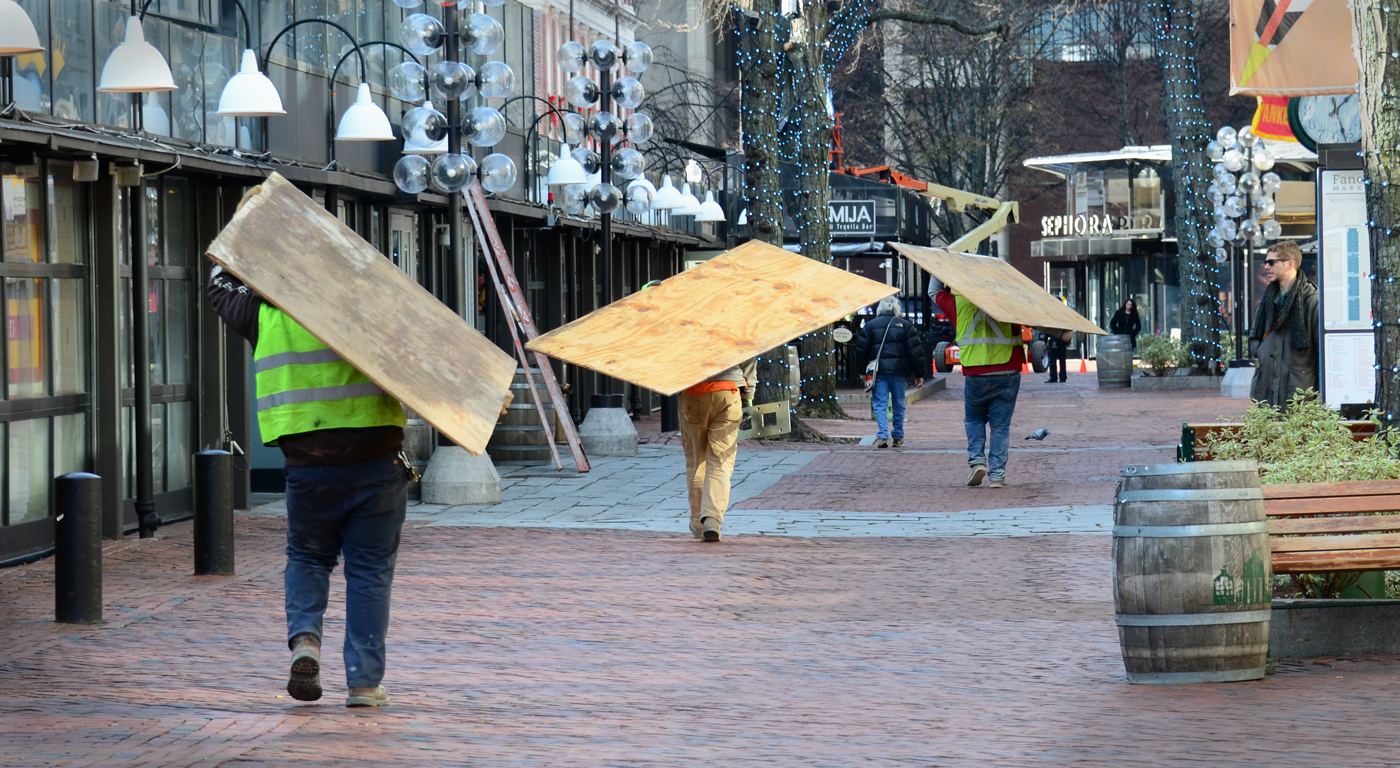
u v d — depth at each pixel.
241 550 40.19
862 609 32.31
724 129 164.25
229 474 36.34
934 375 140.38
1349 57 58.06
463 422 21.11
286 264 21.52
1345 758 18.42
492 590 34.44
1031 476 59.91
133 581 35.41
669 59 160.62
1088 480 57.38
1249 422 31.80
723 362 41.47
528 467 63.38
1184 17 131.88
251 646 28.03
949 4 191.88
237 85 41.88
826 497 54.06
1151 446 75.38
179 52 46.06
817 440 80.00
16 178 39.25
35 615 31.25
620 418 70.12
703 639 29.06
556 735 20.80
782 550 40.81
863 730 21.11
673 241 106.56
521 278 84.12
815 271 44.34
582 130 69.75
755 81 85.38
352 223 59.66
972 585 35.22
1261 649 23.83
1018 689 24.08
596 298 99.31
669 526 45.47
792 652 27.77
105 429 42.72
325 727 21.19
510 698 23.67
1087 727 20.84
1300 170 189.00
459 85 51.00
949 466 65.19
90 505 30.19
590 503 51.41
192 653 27.34
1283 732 20.00
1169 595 23.55
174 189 47.22
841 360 127.00
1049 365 146.12
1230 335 133.00
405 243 66.88
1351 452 29.03
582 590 34.53
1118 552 24.06
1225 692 22.98
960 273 54.81
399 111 66.00
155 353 46.16
